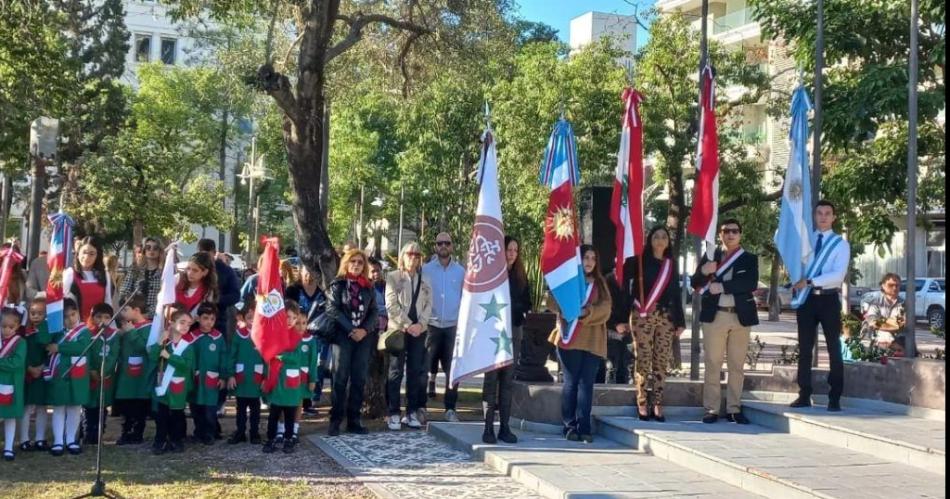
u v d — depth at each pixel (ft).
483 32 52.95
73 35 119.75
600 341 32.78
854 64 56.54
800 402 33.17
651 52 72.18
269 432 33.27
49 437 34.86
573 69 75.82
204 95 138.41
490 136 33.42
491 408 32.68
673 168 71.10
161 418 32.60
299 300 41.70
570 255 32.19
